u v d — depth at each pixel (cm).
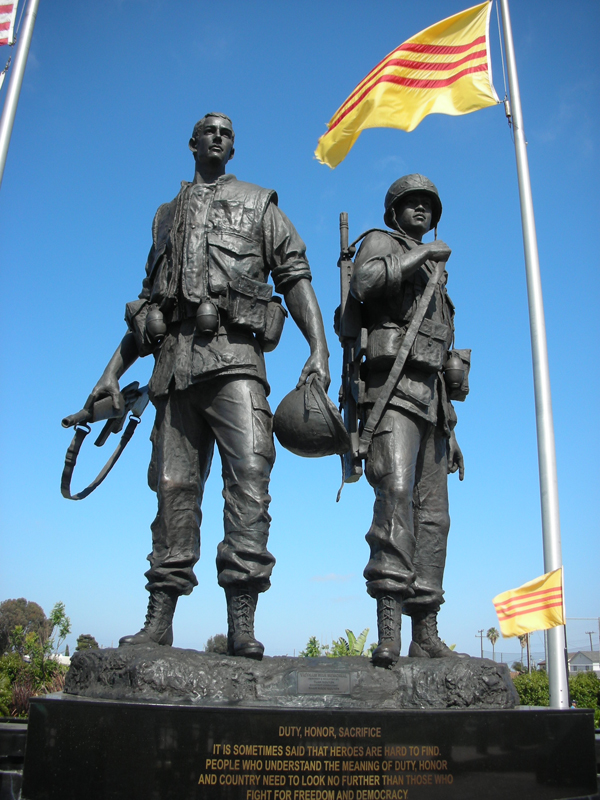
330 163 825
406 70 809
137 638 436
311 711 348
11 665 1881
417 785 350
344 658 436
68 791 331
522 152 781
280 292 505
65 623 3197
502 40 818
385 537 459
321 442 461
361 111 806
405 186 549
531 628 536
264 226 506
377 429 485
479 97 798
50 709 342
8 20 779
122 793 329
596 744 416
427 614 501
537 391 694
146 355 511
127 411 522
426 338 499
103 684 392
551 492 660
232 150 549
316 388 464
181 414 484
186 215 500
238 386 469
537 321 717
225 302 473
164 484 471
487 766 362
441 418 519
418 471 518
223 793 332
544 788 369
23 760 363
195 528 478
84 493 495
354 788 343
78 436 495
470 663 421
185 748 335
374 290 491
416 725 358
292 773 339
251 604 437
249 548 439
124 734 336
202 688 382
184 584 461
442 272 523
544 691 1557
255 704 384
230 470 458
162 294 490
